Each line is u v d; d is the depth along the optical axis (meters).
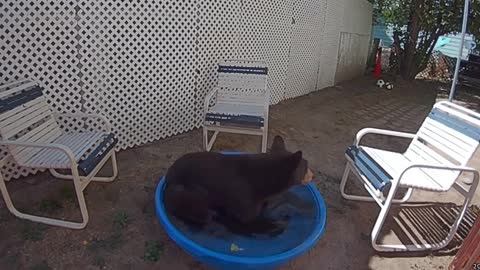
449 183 2.66
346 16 8.73
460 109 2.97
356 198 3.35
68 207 2.82
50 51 3.19
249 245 2.31
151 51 3.92
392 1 10.41
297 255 2.21
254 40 5.42
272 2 5.56
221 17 4.66
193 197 2.35
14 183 3.10
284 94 6.78
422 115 7.00
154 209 2.90
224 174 2.37
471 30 9.55
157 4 3.82
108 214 2.78
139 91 3.95
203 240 2.32
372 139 5.23
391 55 12.07
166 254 2.43
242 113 3.92
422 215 3.23
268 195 2.40
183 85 4.40
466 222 3.15
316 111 6.37
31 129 2.74
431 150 3.04
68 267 2.24
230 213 2.40
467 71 10.34
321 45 7.69
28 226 2.56
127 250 2.43
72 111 3.48
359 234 2.87
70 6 3.19
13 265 2.21
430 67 12.39
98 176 3.34
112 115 3.79
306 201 2.77
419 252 2.72
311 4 6.74
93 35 3.41
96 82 3.57
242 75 4.51
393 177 2.63
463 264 2.35
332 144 4.80
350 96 8.05
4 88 2.75
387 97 8.41
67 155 2.38
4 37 2.90
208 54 4.64
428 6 9.84
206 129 3.80
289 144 4.62
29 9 2.97
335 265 2.51
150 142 4.23
